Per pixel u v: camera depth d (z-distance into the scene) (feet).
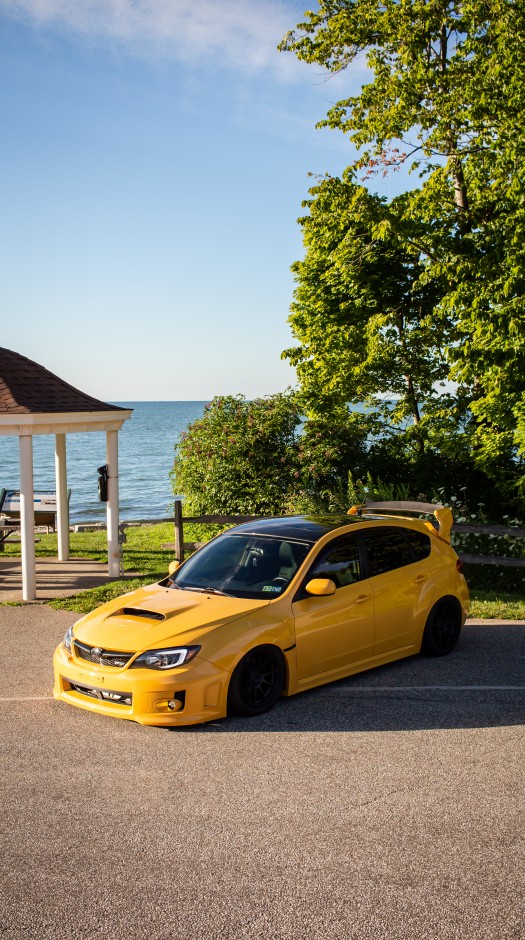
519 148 51.85
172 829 15.26
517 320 46.09
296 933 11.89
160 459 242.78
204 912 12.46
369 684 24.26
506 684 24.08
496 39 57.52
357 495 52.47
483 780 17.33
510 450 56.18
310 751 19.07
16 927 12.14
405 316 67.97
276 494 55.52
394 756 18.70
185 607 22.04
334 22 63.16
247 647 21.01
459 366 50.11
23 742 20.03
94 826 15.46
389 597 25.12
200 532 59.21
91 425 41.78
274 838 14.83
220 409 60.85
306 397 66.59
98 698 21.04
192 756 18.88
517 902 12.62
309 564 23.43
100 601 37.68
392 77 61.98
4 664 27.55
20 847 14.66
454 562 28.02
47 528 56.03
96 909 12.60
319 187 63.72
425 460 60.70
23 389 39.96
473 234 56.29
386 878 13.35
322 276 66.44
